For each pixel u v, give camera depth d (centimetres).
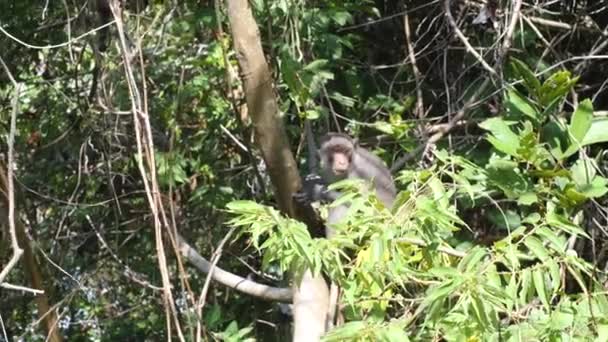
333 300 566
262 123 548
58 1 765
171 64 760
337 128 730
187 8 751
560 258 468
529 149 542
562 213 562
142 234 828
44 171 829
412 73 771
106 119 720
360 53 786
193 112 768
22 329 881
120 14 570
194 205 793
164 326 854
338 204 499
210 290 800
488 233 681
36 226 836
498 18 691
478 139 682
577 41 731
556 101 575
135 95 550
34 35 793
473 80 736
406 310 501
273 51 685
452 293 440
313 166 720
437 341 481
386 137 754
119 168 791
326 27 719
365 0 743
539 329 448
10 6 780
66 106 809
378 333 449
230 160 791
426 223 476
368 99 763
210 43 753
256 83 541
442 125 704
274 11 682
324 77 677
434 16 763
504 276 468
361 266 476
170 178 659
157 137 754
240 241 790
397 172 725
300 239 463
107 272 861
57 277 836
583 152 561
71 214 796
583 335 446
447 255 531
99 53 690
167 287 526
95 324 876
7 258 802
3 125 832
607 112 680
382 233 466
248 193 784
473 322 441
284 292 618
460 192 552
